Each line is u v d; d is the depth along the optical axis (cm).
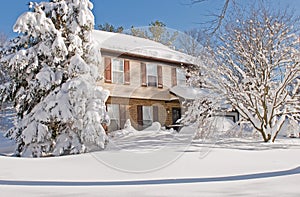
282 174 427
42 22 923
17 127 914
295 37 1005
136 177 423
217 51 1055
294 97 1015
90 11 1010
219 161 561
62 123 888
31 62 915
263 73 1006
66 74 941
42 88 893
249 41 1043
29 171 482
